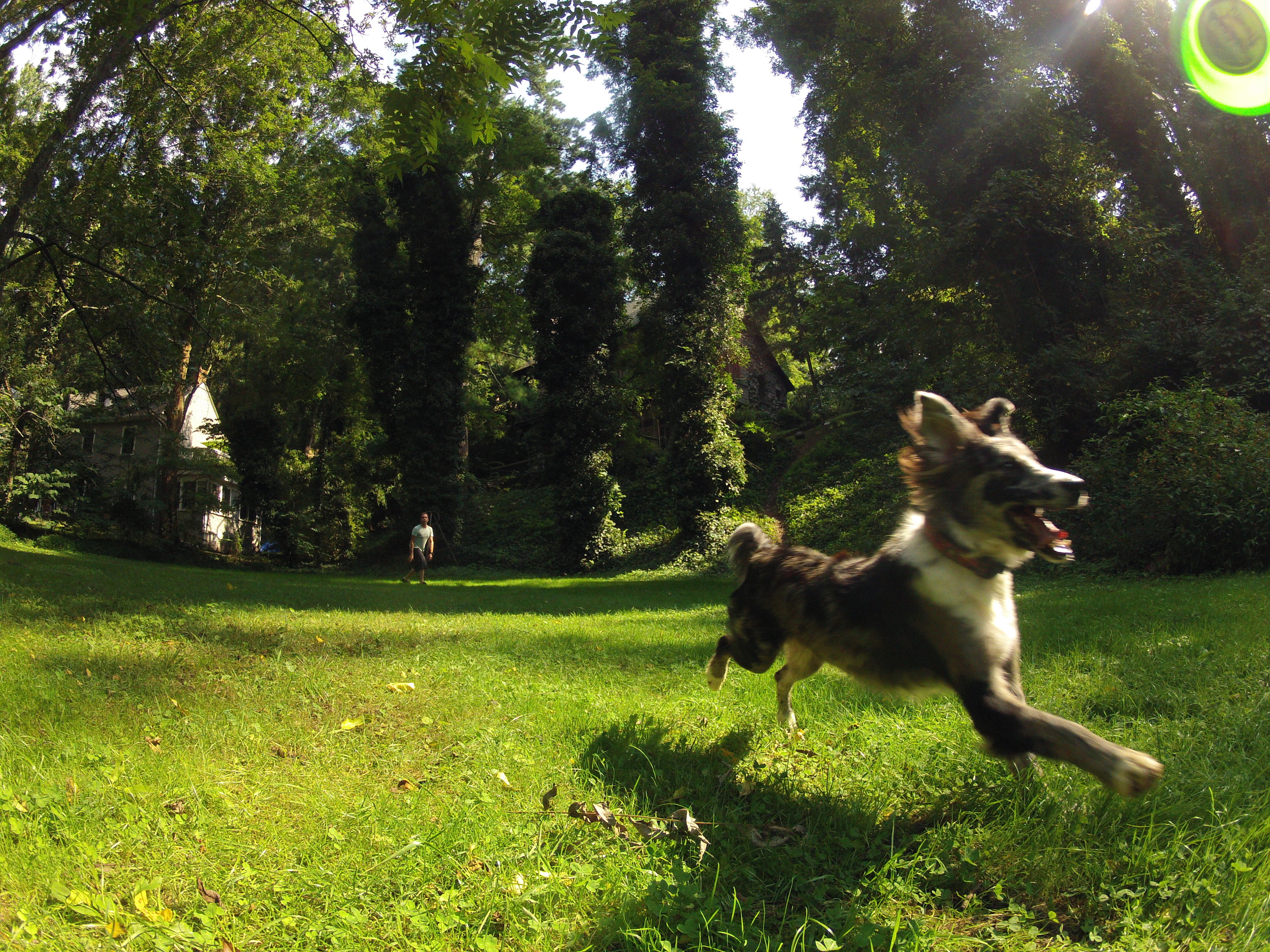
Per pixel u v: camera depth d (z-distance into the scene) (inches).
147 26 501.7
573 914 114.1
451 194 1234.0
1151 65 936.9
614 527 1155.9
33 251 617.9
